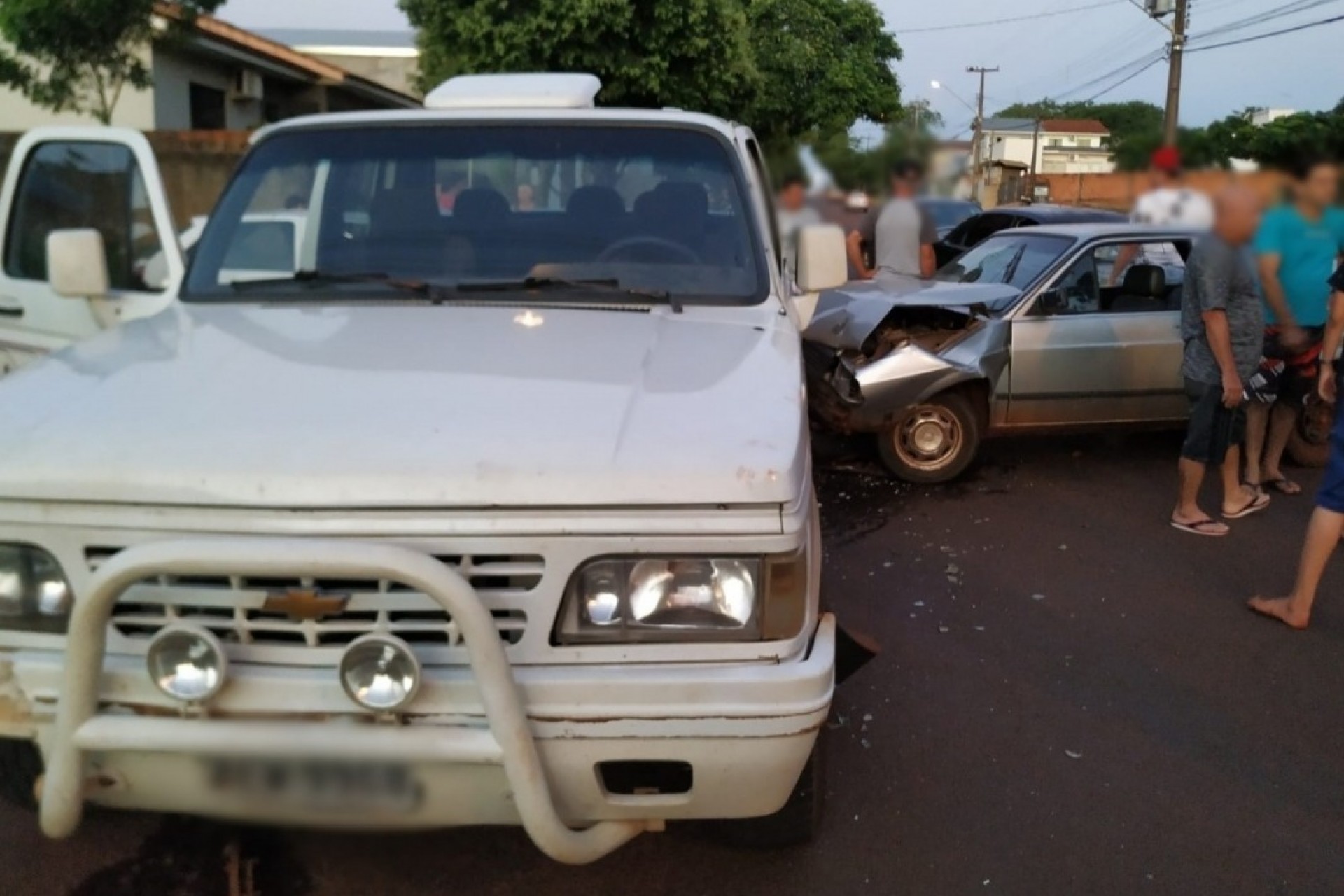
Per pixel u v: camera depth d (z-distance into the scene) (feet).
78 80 42.68
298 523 8.16
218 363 10.10
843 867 11.27
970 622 17.49
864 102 106.01
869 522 22.25
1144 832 12.09
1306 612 17.44
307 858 11.05
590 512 8.23
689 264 12.50
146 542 8.25
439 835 11.45
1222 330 20.22
